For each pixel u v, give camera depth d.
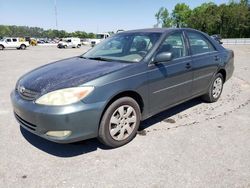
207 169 2.94
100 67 3.52
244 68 11.24
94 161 3.14
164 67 3.89
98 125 3.16
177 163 3.07
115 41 4.54
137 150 3.40
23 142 3.65
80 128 2.99
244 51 23.39
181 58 4.28
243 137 3.78
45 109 2.91
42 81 3.27
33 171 2.93
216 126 4.20
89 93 3.00
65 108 2.88
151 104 3.80
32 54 23.14
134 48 4.06
